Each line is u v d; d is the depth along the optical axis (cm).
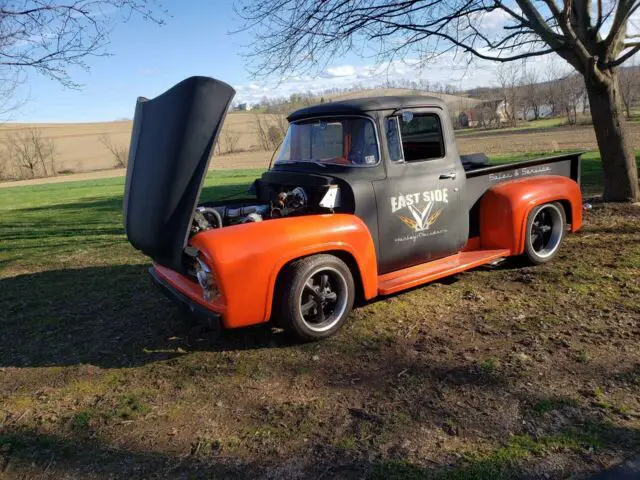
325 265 399
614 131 793
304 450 277
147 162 404
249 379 361
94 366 400
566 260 566
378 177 440
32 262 786
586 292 470
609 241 623
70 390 364
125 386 364
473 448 267
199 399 339
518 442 269
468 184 517
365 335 417
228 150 6206
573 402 301
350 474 255
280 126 6191
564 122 5453
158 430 306
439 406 309
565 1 657
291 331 397
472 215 532
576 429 277
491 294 487
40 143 6241
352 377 353
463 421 292
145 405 335
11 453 291
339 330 429
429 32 766
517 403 305
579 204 582
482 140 3900
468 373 344
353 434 288
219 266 359
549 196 544
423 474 250
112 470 272
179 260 379
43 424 320
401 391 329
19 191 3067
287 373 365
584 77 775
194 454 280
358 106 443
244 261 364
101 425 315
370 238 425
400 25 773
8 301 584
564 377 329
